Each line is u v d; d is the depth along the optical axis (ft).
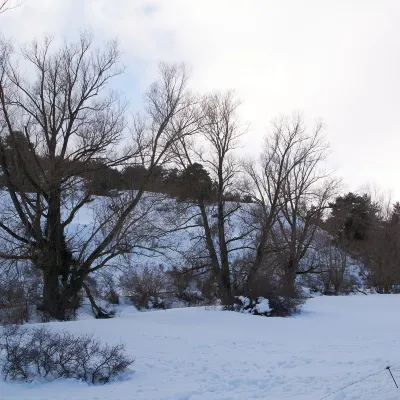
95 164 80.94
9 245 81.30
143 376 33.14
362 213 179.93
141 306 120.88
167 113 88.99
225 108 107.96
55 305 81.05
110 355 33.76
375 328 65.00
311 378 30.60
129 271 114.11
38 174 81.00
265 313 85.40
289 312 85.87
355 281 178.81
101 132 81.92
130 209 82.94
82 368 32.24
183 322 71.20
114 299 120.57
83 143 81.35
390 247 164.66
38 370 31.53
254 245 110.63
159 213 95.61
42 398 26.30
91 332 53.62
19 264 81.87
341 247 167.32
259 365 36.35
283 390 28.12
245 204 110.32
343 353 41.81
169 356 40.60
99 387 29.73
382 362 35.32
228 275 102.53
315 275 170.19
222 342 49.24
